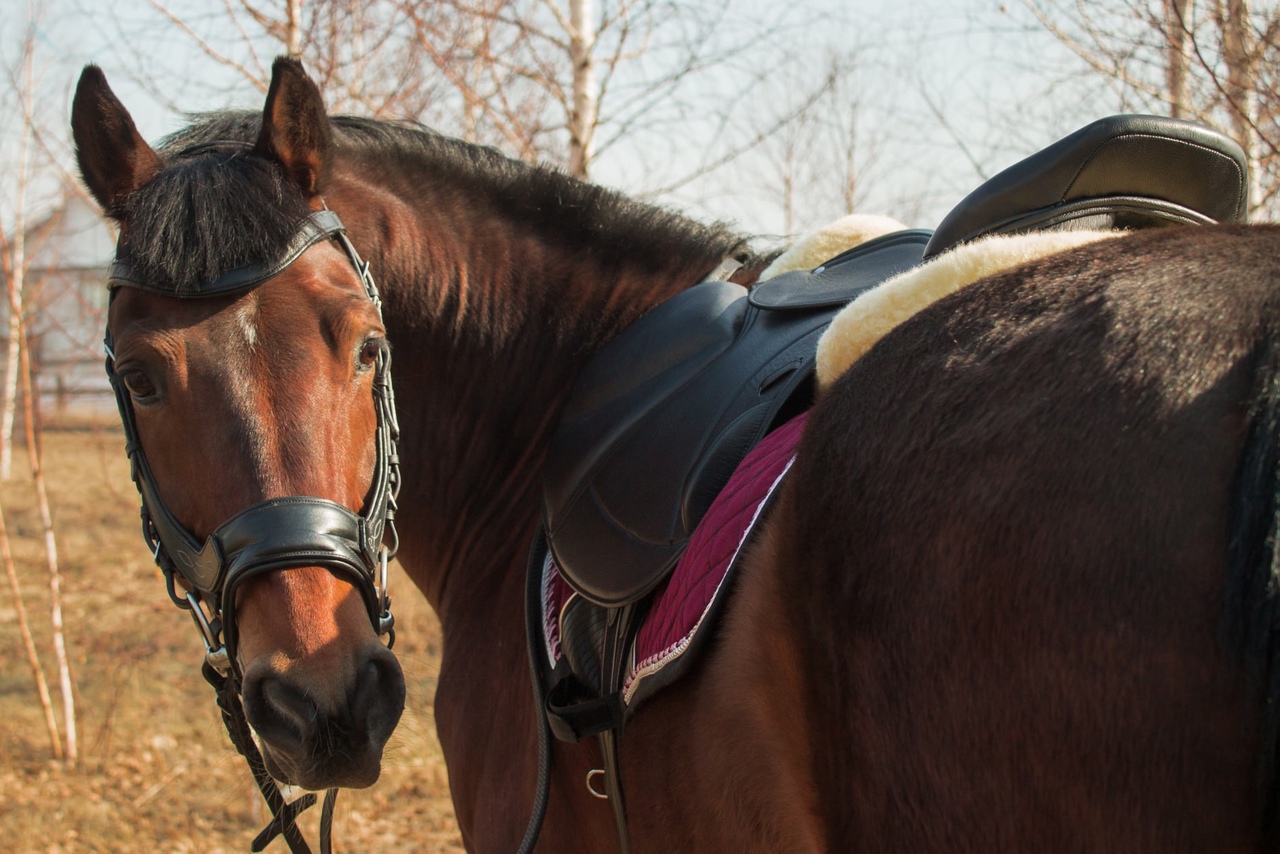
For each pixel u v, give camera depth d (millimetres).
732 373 1571
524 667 1761
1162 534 828
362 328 1522
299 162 1650
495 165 2070
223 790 4316
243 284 1467
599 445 1682
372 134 2059
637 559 1467
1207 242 975
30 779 4480
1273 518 765
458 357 2006
